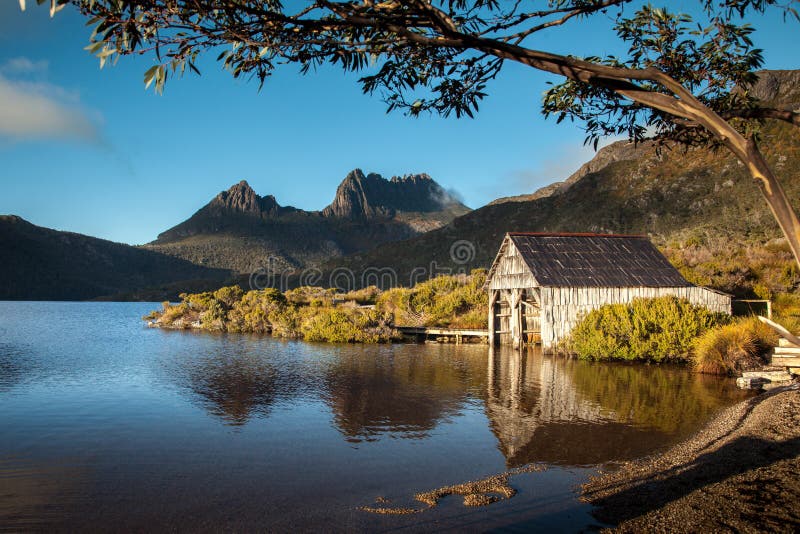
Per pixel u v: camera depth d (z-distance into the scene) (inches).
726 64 158.2
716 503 258.5
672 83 88.4
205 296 1812.3
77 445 388.2
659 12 155.3
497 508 265.0
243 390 602.5
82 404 529.7
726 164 3277.6
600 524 241.8
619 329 850.1
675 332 821.2
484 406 510.9
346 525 247.8
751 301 1037.2
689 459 334.0
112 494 291.1
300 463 344.2
